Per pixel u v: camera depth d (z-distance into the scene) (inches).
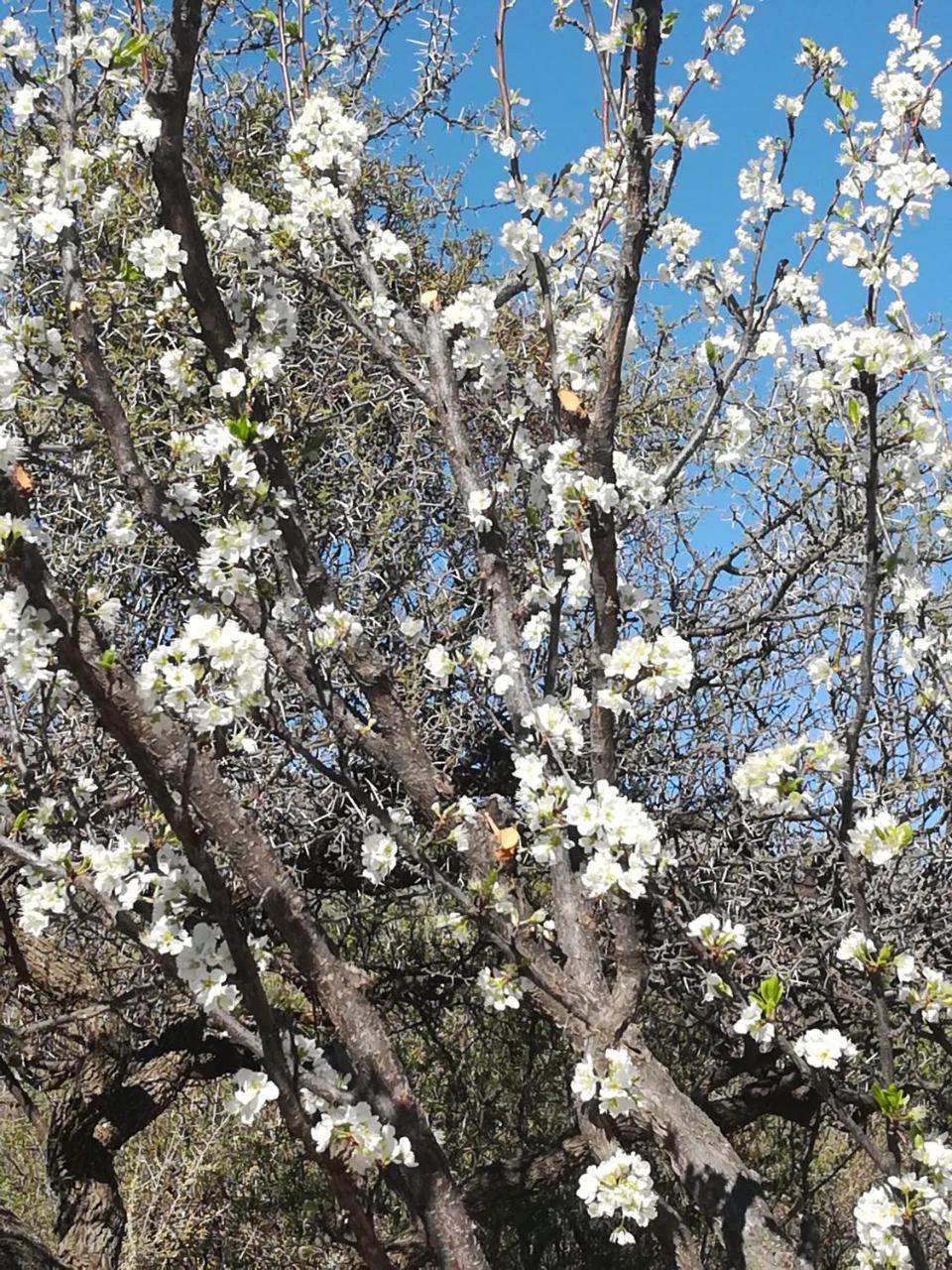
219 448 105.7
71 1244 183.5
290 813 174.2
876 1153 82.0
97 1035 188.2
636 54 107.4
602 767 101.2
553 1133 245.9
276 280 150.3
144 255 113.1
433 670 124.3
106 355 172.2
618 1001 103.0
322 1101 94.9
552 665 124.4
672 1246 129.4
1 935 172.9
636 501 117.4
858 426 93.6
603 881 92.2
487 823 111.7
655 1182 217.6
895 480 102.3
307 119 138.7
